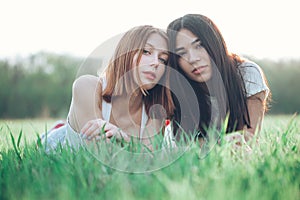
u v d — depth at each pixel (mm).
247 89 2992
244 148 2209
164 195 1499
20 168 2025
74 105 2482
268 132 2902
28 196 1553
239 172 1759
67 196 1501
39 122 6895
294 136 2732
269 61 11094
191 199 1451
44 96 11523
